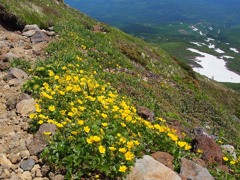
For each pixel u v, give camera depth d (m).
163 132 9.99
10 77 12.96
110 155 7.82
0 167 7.78
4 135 9.17
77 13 45.44
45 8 32.22
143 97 17.45
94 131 8.35
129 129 9.72
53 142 8.01
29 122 9.44
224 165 10.82
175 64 49.62
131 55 30.72
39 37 19.80
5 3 23.45
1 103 11.23
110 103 10.98
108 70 19.92
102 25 44.94
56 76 12.11
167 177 7.91
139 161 8.14
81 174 7.41
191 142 11.83
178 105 21.75
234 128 24.38
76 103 10.52
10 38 19.08
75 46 20.34
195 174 8.80
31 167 7.86
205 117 22.98
